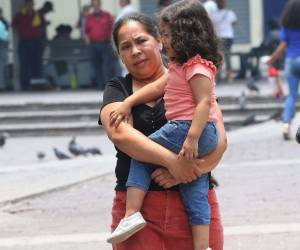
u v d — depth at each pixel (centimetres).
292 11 1950
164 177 725
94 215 1377
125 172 742
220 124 745
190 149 712
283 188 1509
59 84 3362
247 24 3569
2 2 3425
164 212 732
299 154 1861
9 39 3366
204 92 713
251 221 1271
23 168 1958
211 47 721
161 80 741
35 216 1395
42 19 3328
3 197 1526
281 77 2992
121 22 752
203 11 721
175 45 717
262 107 2709
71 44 3344
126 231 718
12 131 2752
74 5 3416
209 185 743
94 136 2706
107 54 3195
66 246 1170
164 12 726
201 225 729
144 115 737
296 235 1178
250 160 1825
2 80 3359
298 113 2553
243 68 3369
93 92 3167
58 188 1620
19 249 1167
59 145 2522
